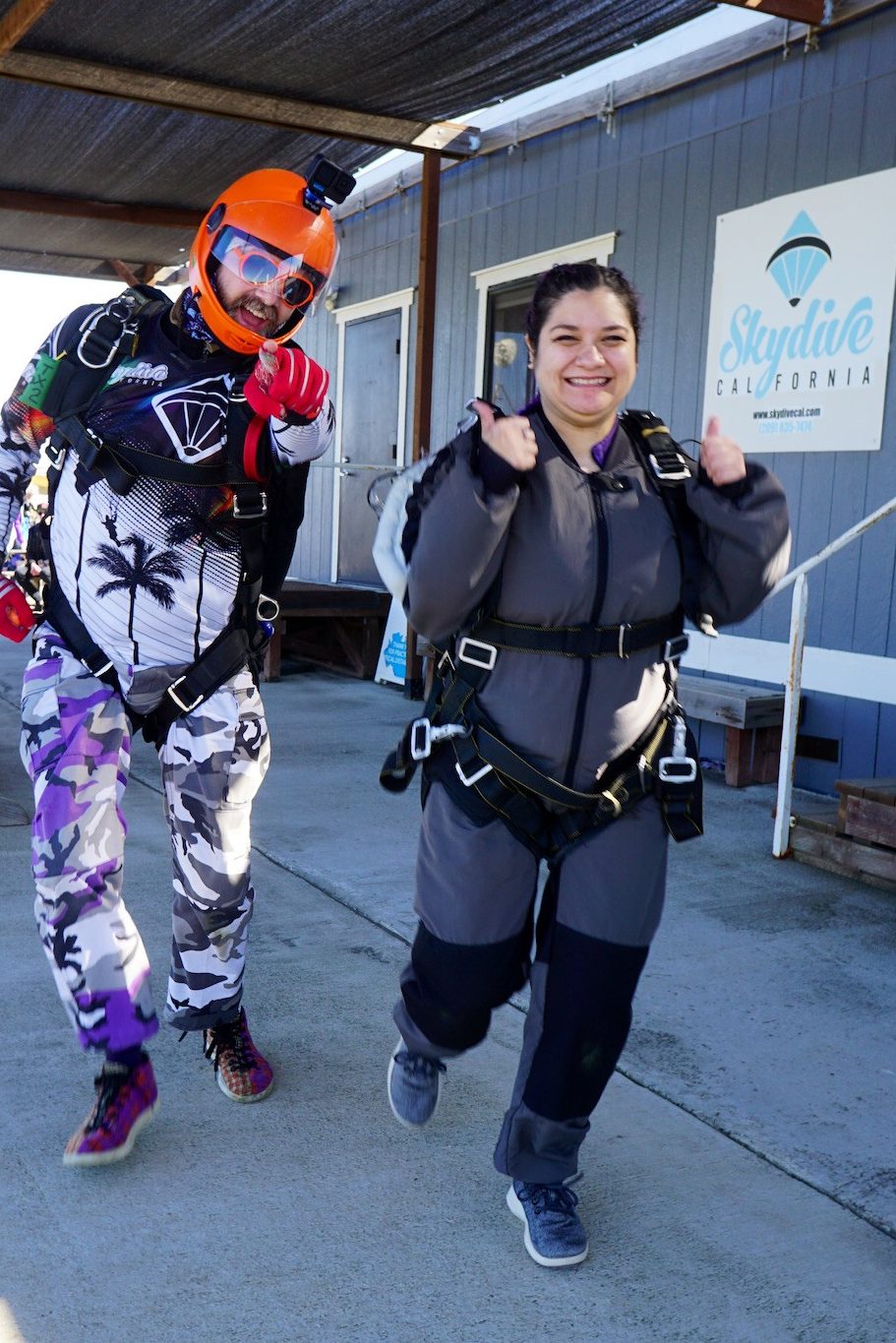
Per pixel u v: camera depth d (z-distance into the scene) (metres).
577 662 1.86
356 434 9.85
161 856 4.24
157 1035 2.85
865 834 4.13
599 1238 2.11
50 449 2.31
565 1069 1.94
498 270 7.77
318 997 3.09
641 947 1.95
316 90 6.30
